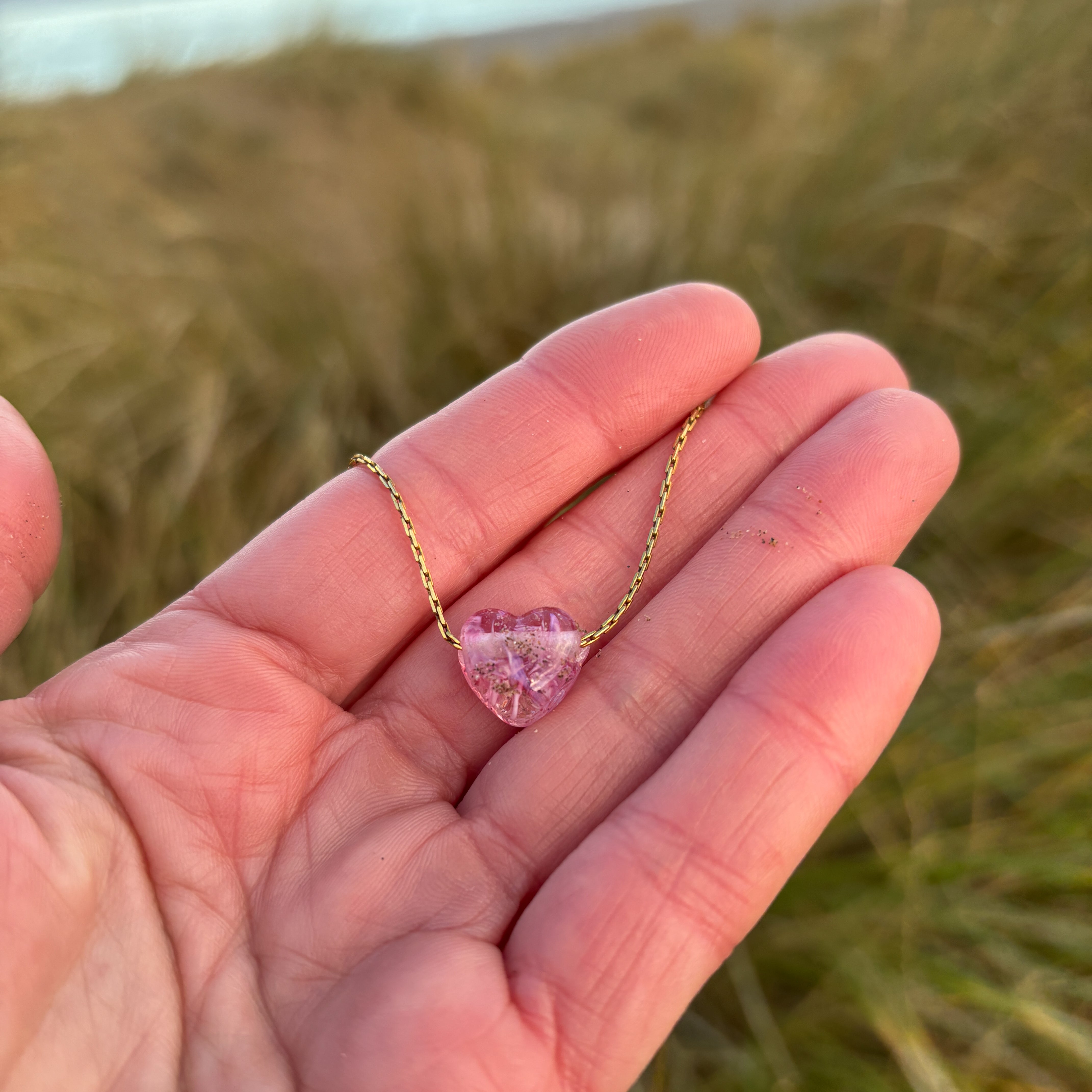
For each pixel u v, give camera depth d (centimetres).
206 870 10
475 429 13
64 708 11
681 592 12
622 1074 10
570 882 10
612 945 10
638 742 11
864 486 12
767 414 13
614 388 13
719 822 10
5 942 9
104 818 10
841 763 10
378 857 11
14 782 10
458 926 10
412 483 13
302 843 11
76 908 10
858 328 19
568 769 11
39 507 11
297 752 11
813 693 11
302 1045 10
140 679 11
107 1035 10
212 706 11
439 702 12
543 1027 10
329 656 12
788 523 12
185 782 11
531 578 13
